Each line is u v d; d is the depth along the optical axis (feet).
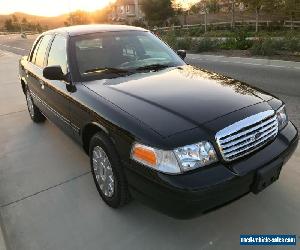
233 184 8.48
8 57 58.44
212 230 9.95
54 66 12.28
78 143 12.90
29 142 17.10
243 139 8.93
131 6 244.63
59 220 10.88
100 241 9.86
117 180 10.09
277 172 9.58
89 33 14.08
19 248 9.84
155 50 14.47
